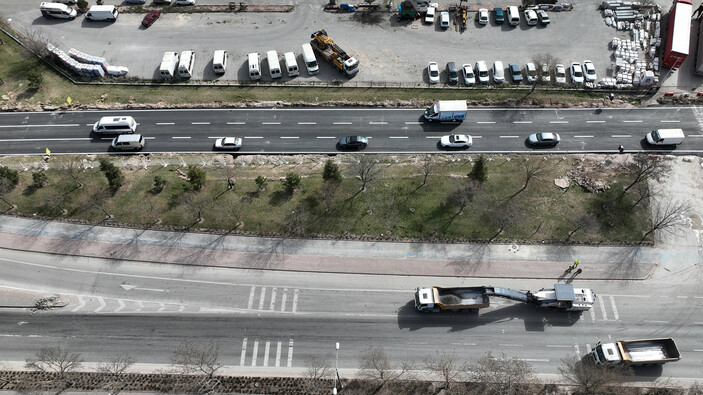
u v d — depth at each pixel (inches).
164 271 3307.1
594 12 4798.2
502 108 4158.5
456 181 3705.7
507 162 3831.2
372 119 4097.0
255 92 4256.9
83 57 4315.9
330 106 4173.2
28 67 4330.7
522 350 3048.7
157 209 3531.0
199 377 2942.9
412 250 3390.7
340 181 3671.3
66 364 2945.4
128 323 3122.5
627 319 3144.7
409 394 2893.7
